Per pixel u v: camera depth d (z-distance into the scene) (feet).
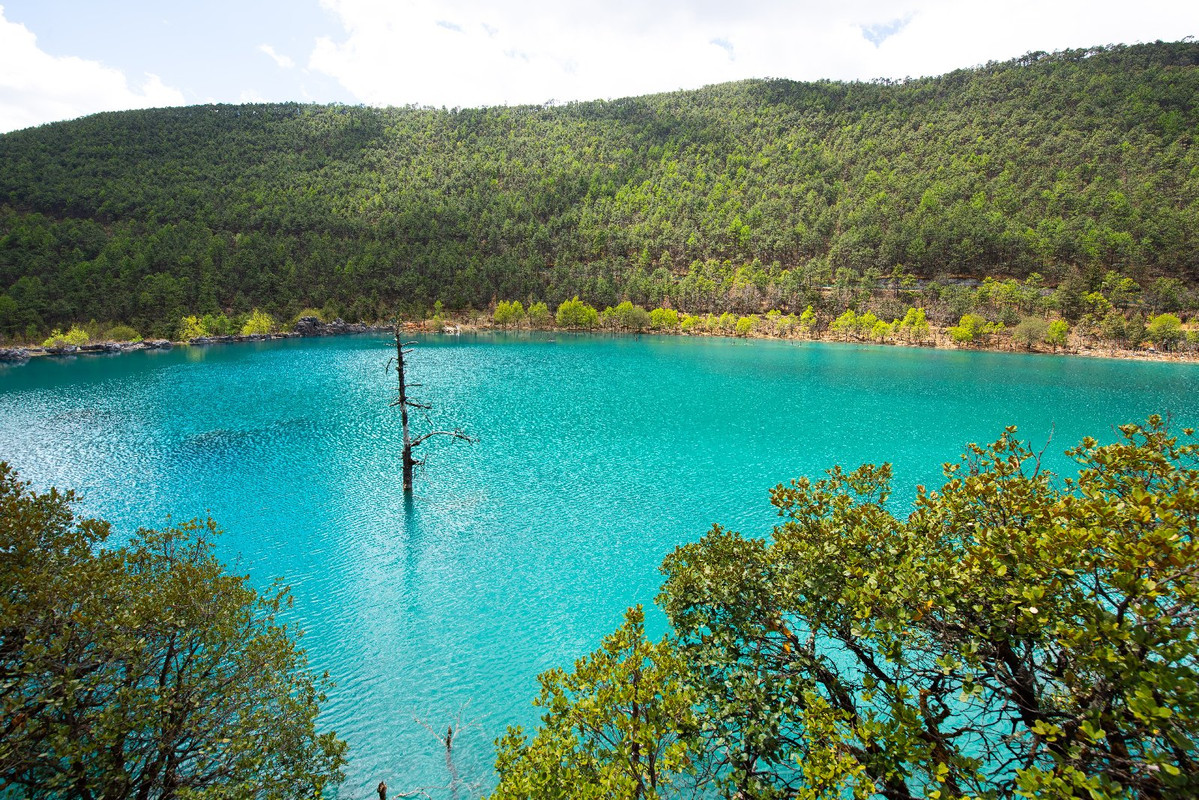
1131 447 32.58
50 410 245.24
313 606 97.19
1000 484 41.11
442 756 65.41
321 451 187.62
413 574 108.37
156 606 39.99
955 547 42.24
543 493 150.82
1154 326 464.65
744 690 43.32
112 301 508.53
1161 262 557.74
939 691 37.88
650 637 88.33
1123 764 26.43
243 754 42.80
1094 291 541.34
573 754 39.24
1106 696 27.14
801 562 45.83
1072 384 327.67
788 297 648.79
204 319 523.70
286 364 387.75
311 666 81.35
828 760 32.89
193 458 179.01
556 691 40.19
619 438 205.46
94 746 34.17
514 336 598.34
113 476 161.68
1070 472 167.94
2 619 33.91
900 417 240.94
